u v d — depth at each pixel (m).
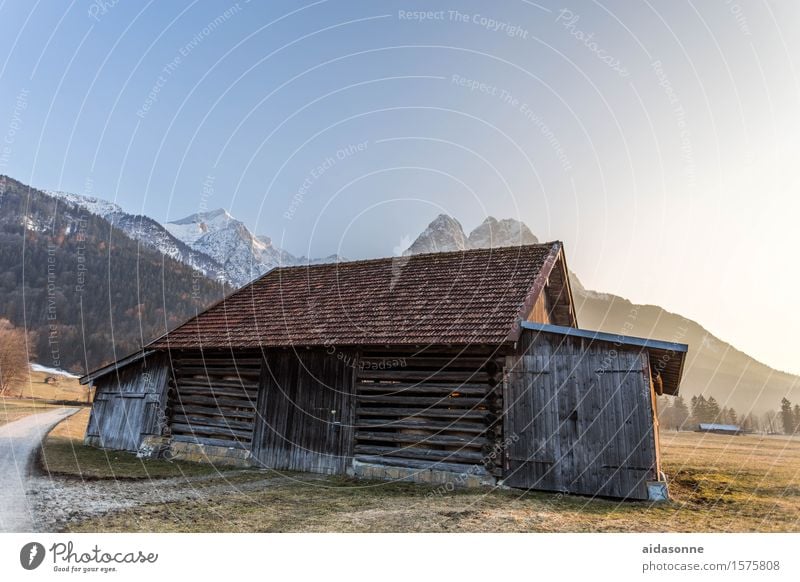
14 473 11.38
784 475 14.77
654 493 10.16
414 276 15.58
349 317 14.16
